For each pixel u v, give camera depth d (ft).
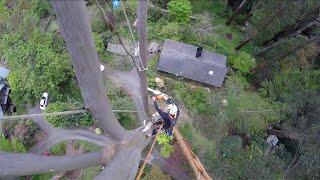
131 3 83.61
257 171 67.15
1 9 81.82
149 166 65.82
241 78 85.66
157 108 43.42
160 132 43.27
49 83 72.18
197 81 80.23
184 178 66.69
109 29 80.94
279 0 77.25
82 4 17.25
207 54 81.15
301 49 87.66
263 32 87.35
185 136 72.74
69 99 73.97
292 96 82.12
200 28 86.17
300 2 76.59
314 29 85.61
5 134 70.59
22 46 74.49
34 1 82.53
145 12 30.91
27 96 73.77
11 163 24.62
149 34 82.79
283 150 81.00
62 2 16.46
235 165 68.54
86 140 70.23
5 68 77.00
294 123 79.56
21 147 66.44
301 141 73.77
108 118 27.30
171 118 42.45
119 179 27.76
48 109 70.79
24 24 78.38
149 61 80.59
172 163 67.10
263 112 79.56
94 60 20.27
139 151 33.37
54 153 70.28
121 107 67.72
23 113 74.64
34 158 25.54
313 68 90.94
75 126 71.26
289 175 74.08
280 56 88.12
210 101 77.15
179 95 76.84
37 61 72.13
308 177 74.54
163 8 89.35
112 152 30.58
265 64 88.33
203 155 71.56
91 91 22.65
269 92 84.89
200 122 74.64
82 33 18.11
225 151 72.18
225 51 88.22
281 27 85.66
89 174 64.18
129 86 75.72
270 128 82.94
